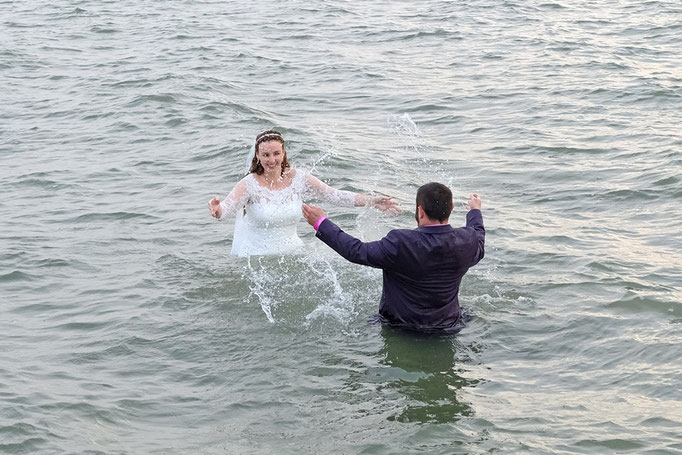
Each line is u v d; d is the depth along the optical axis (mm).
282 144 7594
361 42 19391
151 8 24078
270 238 7879
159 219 9133
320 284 7305
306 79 16031
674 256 7781
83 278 7590
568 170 10508
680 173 9938
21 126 13031
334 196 7746
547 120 12844
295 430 5227
